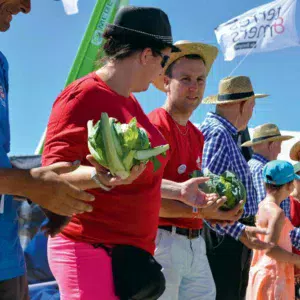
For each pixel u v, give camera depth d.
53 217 2.29
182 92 3.63
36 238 4.66
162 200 3.32
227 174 3.49
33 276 4.61
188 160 3.65
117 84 2.70
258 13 9.10
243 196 3.41
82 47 7.04
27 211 4.63
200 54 3.76
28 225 4.63
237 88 4.22
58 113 2.55
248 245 3.73
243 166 3.93
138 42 2.71
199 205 3.09
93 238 2.57
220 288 3.87
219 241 3.87
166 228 3.47
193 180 3.11
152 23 2.73
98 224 2.58
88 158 2.02
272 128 5.69
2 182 1.89
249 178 3.97
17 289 2.39
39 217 4.68
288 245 4.50
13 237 2.38
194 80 3.66
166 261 3.42
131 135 1.99
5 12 2.33
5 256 2.32
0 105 2.34
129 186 2.60
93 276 2.57
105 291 2.56
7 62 2.57
